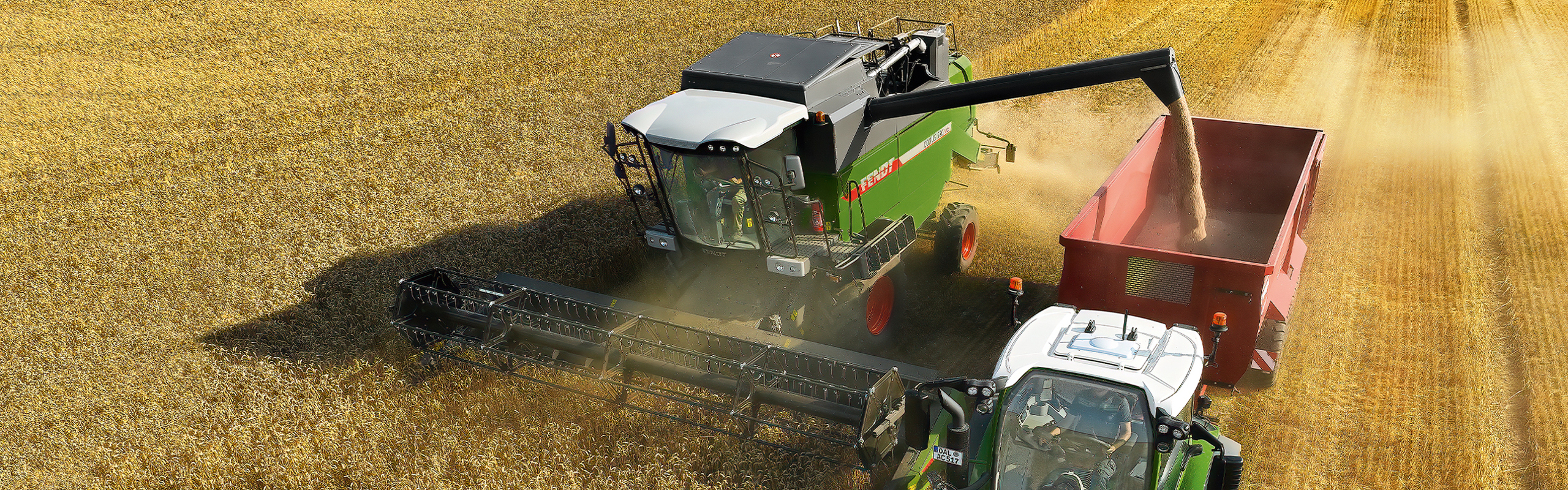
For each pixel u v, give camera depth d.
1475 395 7.97
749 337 7.64
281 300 10.44
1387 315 9.48
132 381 8.79
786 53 9.32
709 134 7.80
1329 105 17.59
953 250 10.62
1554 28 24.05
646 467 7.11
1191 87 18.91
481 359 8.69
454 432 7.80
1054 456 5.41
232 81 20.69
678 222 8.87
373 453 7.46
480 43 23.61
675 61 21.56
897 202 10.14
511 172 14.48
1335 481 7.02
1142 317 7.62
